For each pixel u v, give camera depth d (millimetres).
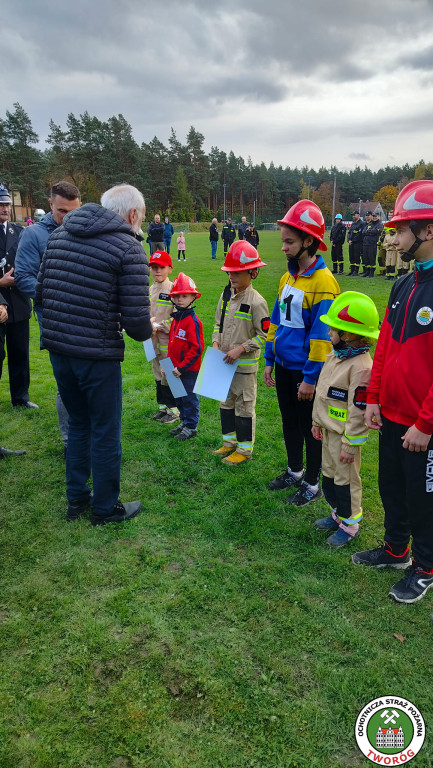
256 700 2219
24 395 5676
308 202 3332
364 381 2988
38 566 3061
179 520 3557
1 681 2305
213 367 4207
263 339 4129
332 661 2418
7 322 5242
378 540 3350
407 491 2750
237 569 3045
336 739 2070
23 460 4406
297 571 3057
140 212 3275
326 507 3775
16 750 2014
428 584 2830
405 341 2645
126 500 3840
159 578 2957
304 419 3641
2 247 5074
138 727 2104
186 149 86062
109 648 2471
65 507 3699
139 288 3068
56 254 3113
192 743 2045
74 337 3064
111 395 3254
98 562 3102
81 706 2189
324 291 3393
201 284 14805
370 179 132000
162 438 4914
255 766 1963
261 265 4023
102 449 3326
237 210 103812
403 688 2289
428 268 2518
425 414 2463
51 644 2502
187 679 2312
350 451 3061
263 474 4230
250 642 2518
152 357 5129
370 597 2844
